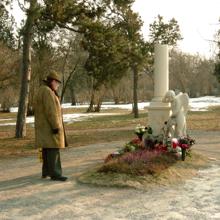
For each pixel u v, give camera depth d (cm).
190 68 8969
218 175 1020
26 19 2041
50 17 2098
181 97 1245
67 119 3662
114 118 3650
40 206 763
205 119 3216
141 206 757
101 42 2152
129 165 978
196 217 686
